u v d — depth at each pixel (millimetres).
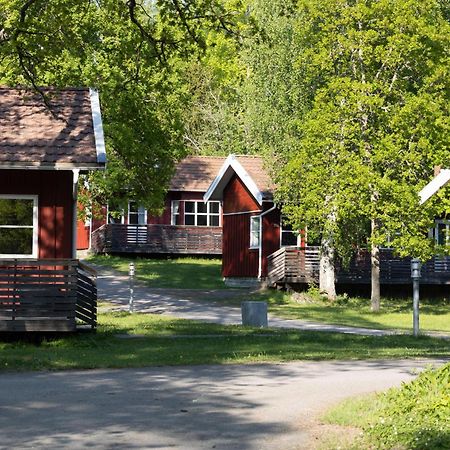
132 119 43719
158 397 16156
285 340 29125
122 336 28891
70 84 41719
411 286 57344
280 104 54062
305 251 54125
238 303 48250
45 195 29969
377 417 13562
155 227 71000
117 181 47500
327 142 46156
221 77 88438
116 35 41906
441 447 11422
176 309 43469
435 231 56906
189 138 86125
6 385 17781
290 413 14406
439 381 15812
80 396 16234
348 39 46375
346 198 45625
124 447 11781
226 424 13445
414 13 46625
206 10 27969
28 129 29453
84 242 73250
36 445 11852
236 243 59875
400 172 46656
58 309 27016
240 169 58531
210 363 22297
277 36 54000
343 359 23906
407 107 44938
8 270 26812
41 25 29938
